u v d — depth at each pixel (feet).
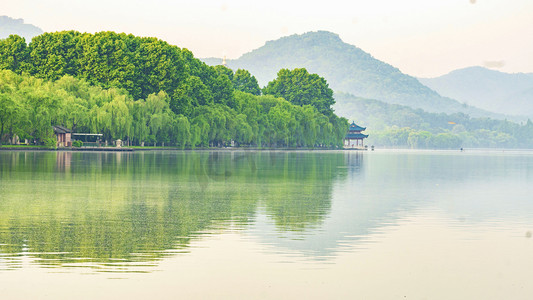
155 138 486.79
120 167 258.16
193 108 558.15
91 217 109.81
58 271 67.97
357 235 92.94
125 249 80.23
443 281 66.49
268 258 75.56
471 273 69.92
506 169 322.14
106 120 435.12
